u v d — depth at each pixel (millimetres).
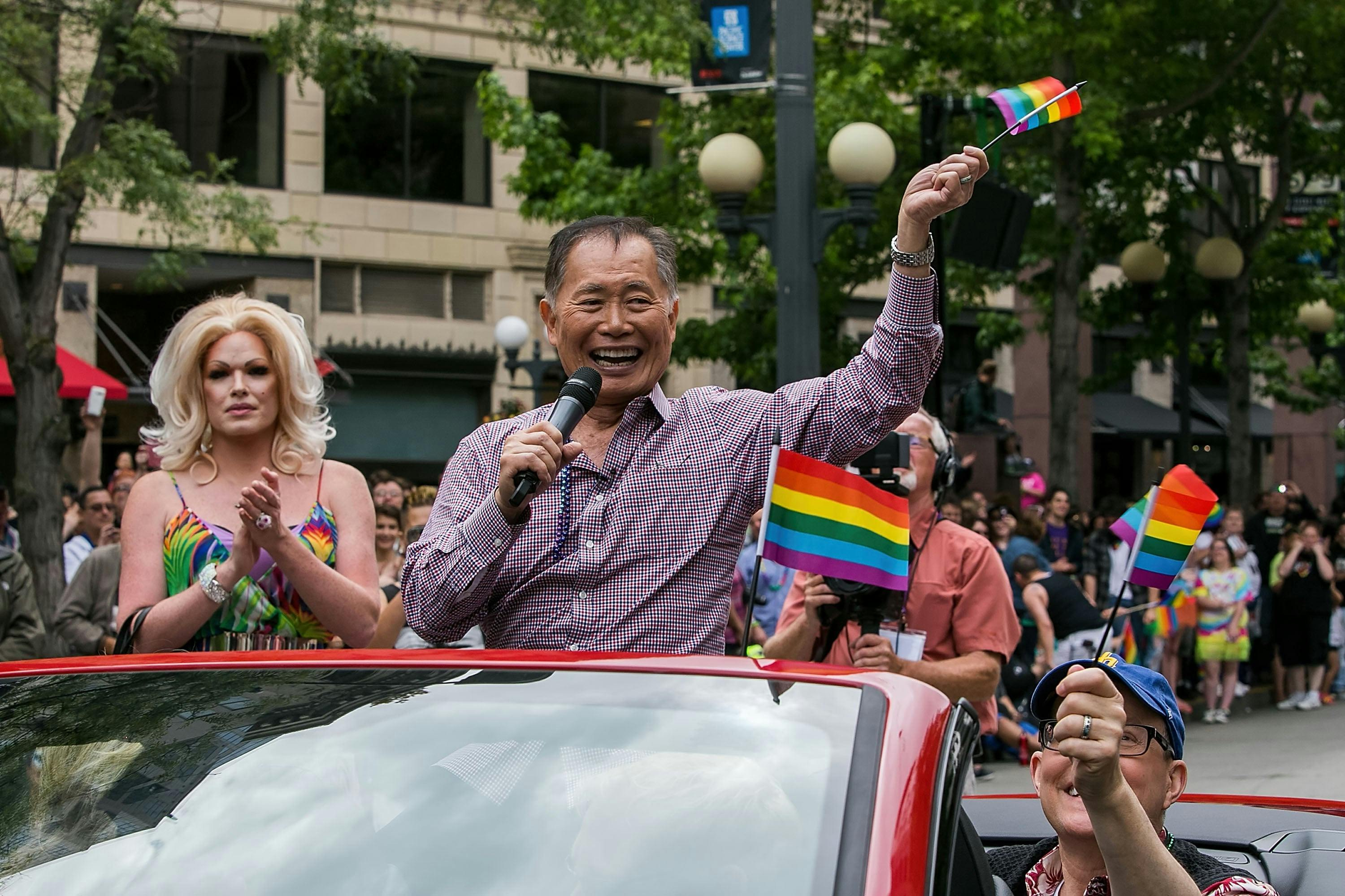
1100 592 14305
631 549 3484
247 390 4309
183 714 2355
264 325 4371
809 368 9750
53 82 13805
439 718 2270
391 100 21641
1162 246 19062
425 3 21516
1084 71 15664
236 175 20641
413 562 3410
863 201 9812
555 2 13109
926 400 8445
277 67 14133
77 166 11656
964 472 11977
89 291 19500
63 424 11172
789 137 9766
